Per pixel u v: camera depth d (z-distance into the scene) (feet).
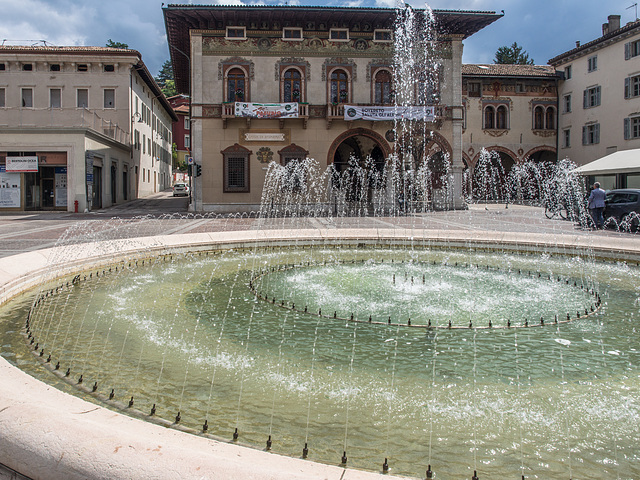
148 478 6.73
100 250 38.06
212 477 6.68
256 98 98.99
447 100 104.73
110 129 110.83
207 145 98.94
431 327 21.91
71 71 119.24
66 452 7.18
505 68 151.23
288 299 27.17
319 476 7.04
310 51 99.76
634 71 119.65
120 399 13.92
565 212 83.05
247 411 13.29
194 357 17.62
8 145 92.58
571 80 141.49
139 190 143.02
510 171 151.02
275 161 100.17
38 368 16.33
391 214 96.53
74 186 94.32
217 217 86.94
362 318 23.35
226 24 97.66
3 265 27.86
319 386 15.15
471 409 13.69
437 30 103.09
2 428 7.65
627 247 40.75
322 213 100.53
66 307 24.82
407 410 13.53
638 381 15.89
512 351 18.72
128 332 20.58
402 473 10.50
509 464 10.95
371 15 96.43
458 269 37.40
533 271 36.55
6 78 117.08
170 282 31.78
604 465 10.98
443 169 109.60
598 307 25.72
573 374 16.46
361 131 102.12
